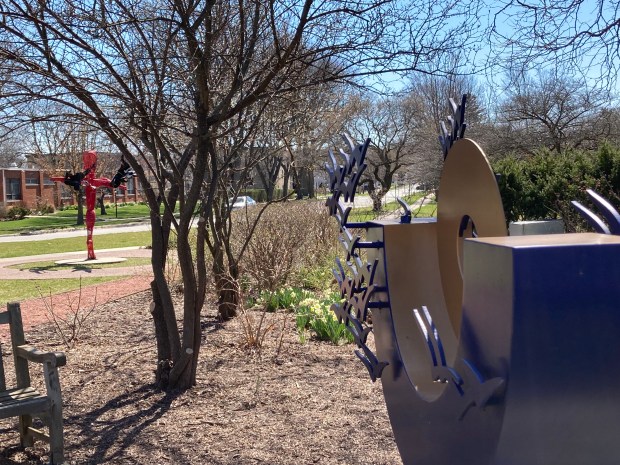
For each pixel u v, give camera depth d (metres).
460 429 2.30
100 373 6.07
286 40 5.86
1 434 4.62
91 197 18.81
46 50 4.44
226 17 5.21
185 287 5.39
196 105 5.15
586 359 1.88
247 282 9.73
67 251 22.58
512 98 26.00
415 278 3.30
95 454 4.21
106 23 4.44
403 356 3.15
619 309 1.88
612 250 1.88
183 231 5.25
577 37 6.99
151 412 4.98
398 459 4.02
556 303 1.86
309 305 7.79
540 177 12.53
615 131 23.03
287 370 6.04
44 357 3.91
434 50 4.97
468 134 26.45
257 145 8.49
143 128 4.99
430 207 22.89
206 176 8.09
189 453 4.20
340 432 4.48
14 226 40.28
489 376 2.03
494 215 2.55
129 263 17.62
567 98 24.97
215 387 5.54
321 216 12.59
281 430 4.55
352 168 3.63
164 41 5.41
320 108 9.55
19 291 12.51
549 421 1.90
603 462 1.93
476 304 2.10
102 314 9.28
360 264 3.50
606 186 11.37
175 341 5.45
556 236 2.12
